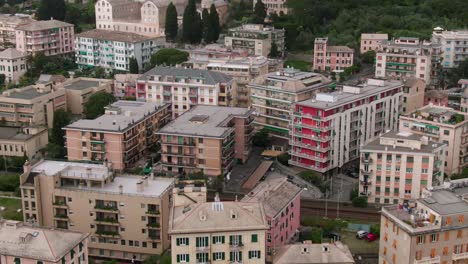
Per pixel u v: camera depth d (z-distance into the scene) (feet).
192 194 603.26
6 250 594.24
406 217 640.99
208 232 551.59
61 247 602.03
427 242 618.03
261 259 563.89
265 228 556.92
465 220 626.64
